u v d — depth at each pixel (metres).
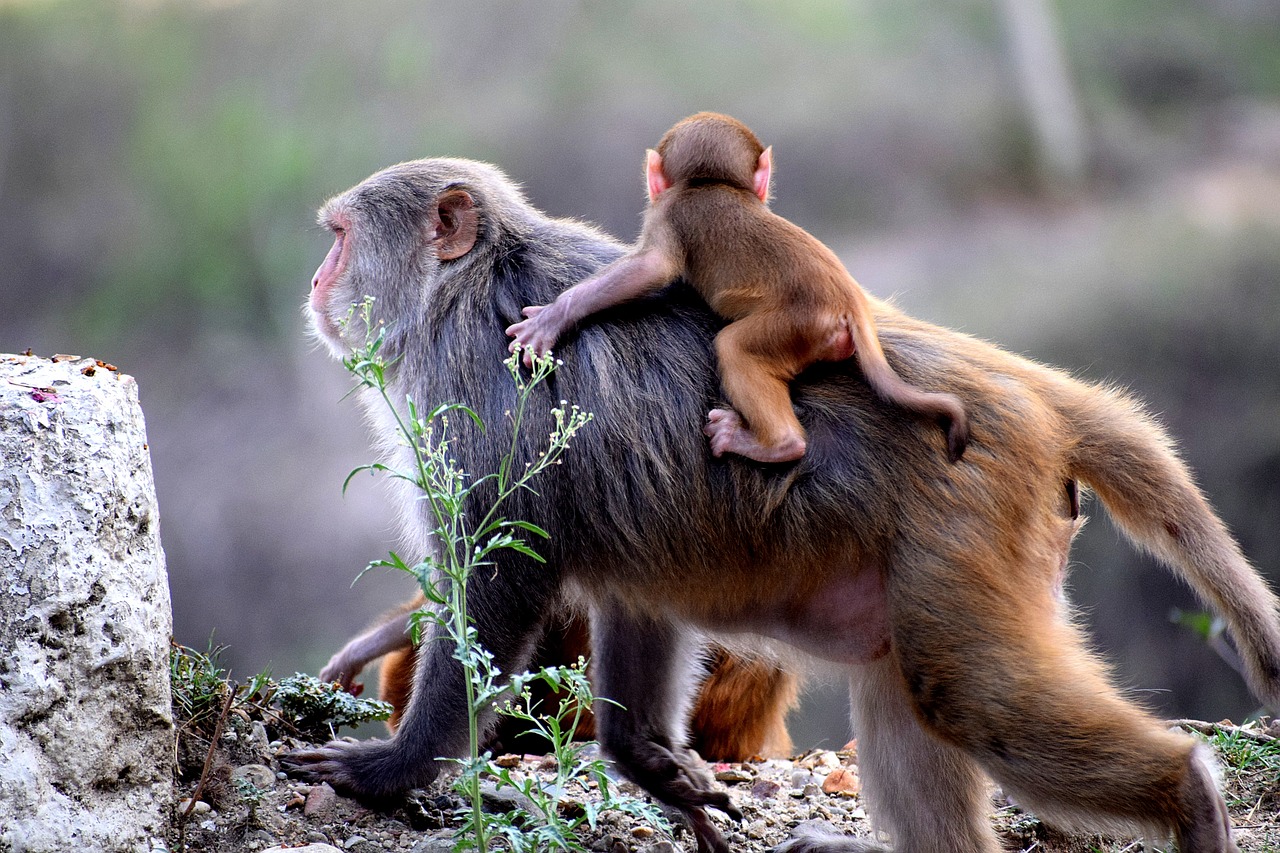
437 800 9.76
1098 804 8.06
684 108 73.88
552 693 12.67
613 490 9.27
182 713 9.52
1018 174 73.81
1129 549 43.22
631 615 9.93
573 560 9.52
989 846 9.38
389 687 13.18
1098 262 60.69
